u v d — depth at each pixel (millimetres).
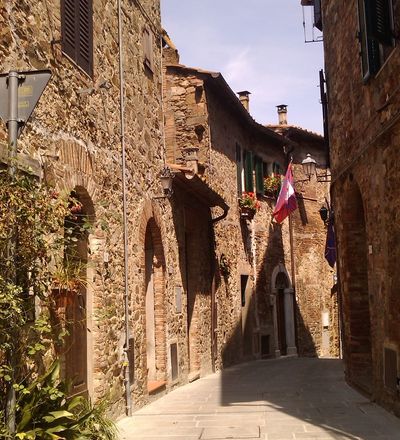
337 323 24859
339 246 11711
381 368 8977
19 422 5098
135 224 9945
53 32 7117
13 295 4617
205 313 14711
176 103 15914
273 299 20781
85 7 8258
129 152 9875
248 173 19547
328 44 12273
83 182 7699
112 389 8422
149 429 7980
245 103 23672
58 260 5805
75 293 7316
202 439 7266
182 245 12969
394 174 8078
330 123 12312
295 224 23234
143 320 10102
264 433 7457
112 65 9297
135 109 10406
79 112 7762
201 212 14680
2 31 5910
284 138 21609
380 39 7977
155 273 11406
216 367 15445
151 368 11164
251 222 19672
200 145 15758
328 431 7453
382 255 8734
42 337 5992
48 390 5273
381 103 8609
